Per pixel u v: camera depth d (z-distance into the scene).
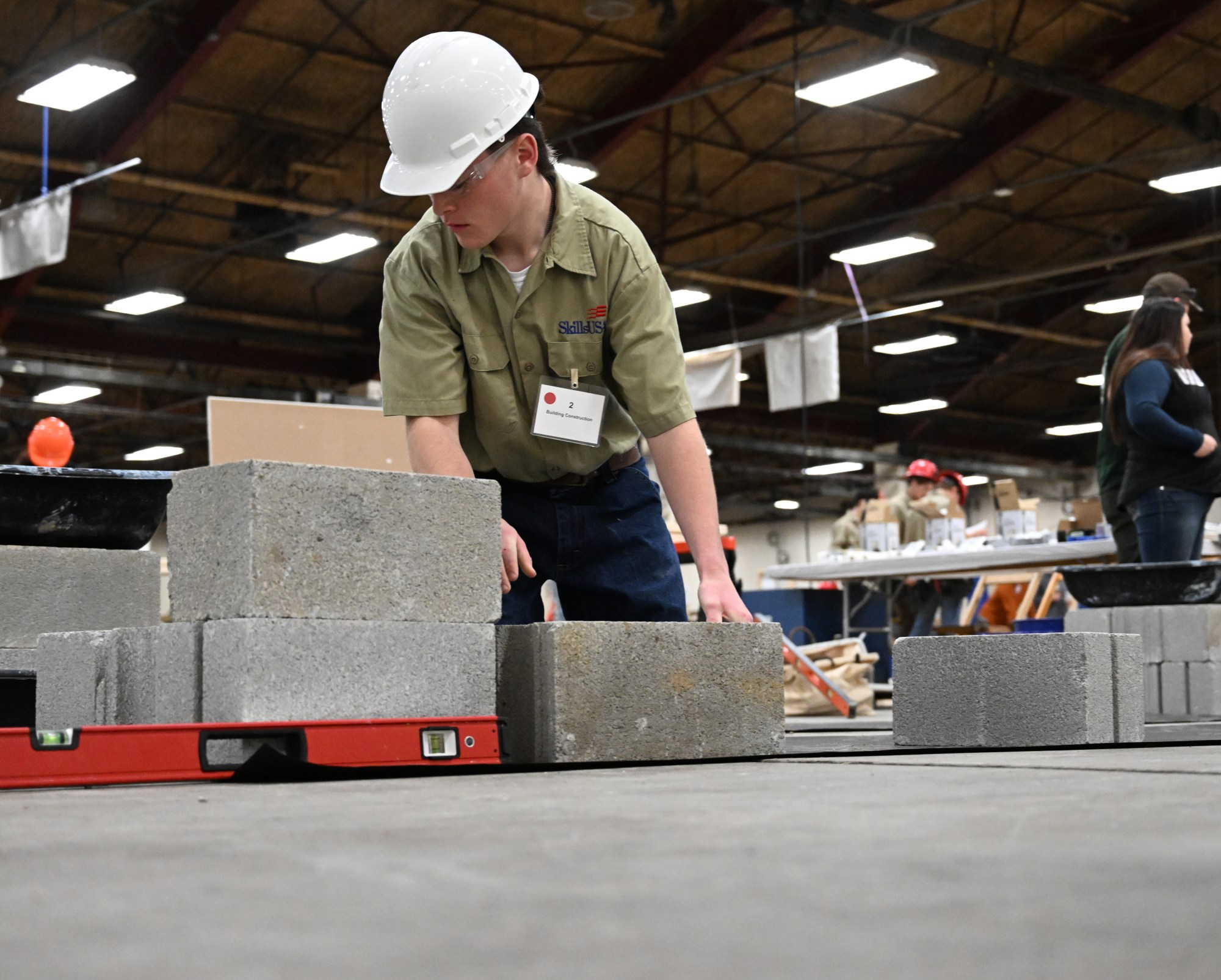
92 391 17.17
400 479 2.11
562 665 2.21
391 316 2.46
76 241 14.08
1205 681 4.57
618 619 2.66
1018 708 2.74
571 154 12.80
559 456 2.54
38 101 9.16
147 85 11.33
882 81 9.82
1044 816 1.32
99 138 11.84
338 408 4.58
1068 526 7.07
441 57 2.25
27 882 0.97
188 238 14.28
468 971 0.66
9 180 12.52
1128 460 4.70
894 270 16.56
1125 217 16.14
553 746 2.19
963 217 15.63
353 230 12.98
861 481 24.88
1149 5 12.83
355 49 11.63
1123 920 0.78
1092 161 14.84
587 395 2.46
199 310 15.40
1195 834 1.17
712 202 14.64
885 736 3.27
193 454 22.44
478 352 2.44
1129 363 4.59
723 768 2.13
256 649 1.96
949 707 2.82
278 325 15.88
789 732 3.92
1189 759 2.24
